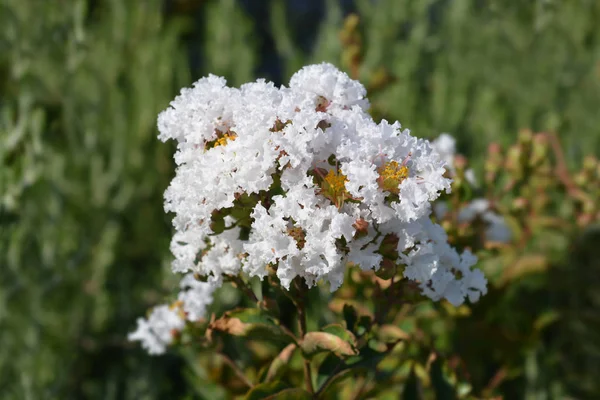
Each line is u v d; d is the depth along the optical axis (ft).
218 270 1.24
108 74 2.98
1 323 2.35
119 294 2.73
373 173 1.08
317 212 1.09
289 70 3.20
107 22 3.18
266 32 4.26
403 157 1.13
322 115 1.13
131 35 3.18
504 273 1.95
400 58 3.03
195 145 1.17
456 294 1.30
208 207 1.13
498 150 1.99
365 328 1.32
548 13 2.85
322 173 1.12
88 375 2.64
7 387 2.39
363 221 1.10
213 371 1.79
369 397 1.58
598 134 2.97
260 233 1.11
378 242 1.14
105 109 2.92
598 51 3.13
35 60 2.83
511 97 3.27
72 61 2.80
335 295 1.69
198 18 4.02
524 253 2.30
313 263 1.10
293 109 1.12
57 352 2.52
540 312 2.37
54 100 2.89
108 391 2.54
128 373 2.64
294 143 1.09
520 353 2.01
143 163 2.89
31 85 2.70
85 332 2.64
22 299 2.41
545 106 3.17
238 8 3.34
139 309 2.68
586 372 2.35
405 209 1.09
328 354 1.35
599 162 2.11
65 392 2.53
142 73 2.96
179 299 1.49
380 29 3.24
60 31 2.86
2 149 2.18
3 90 2.85
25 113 2.28
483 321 1.95
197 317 1.48
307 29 4.33
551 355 2.26
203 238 1.24
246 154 1.10
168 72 2.95
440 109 2.92
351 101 1.19
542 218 2.15
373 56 3.10
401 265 1.21
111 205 2.84
